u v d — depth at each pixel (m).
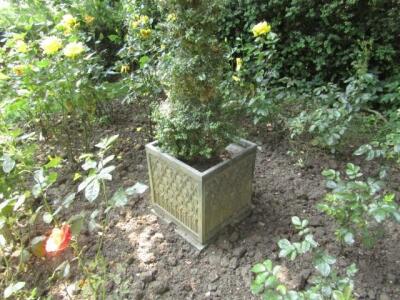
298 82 3.02
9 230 1.64
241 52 3.26
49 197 2.01
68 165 2.28
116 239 1.73
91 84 2.32
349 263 1.56
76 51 1.87
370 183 1.48
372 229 1.72
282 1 2.95
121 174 2.19
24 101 2.05
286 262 1.59
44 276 1.57
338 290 1.07
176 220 1.78
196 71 1.46
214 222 1.68
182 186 1.61
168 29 1.47
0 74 1.91
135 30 2.43
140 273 1.55
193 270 1.57
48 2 3.07
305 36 3.02
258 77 2.44
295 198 1.97
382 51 2.75
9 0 3.09
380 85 2.82
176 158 1.64
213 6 1.40
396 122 2.33
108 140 1.37
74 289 1.47
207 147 1.57
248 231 1.77
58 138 2.38
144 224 1.83
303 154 2.34
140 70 2.43
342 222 1.49
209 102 1.57
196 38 1.39
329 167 2.21
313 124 2.09
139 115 2.84
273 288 1.20
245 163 1.67
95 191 1.18
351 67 2.96
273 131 2.58
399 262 1.57
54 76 2.06
